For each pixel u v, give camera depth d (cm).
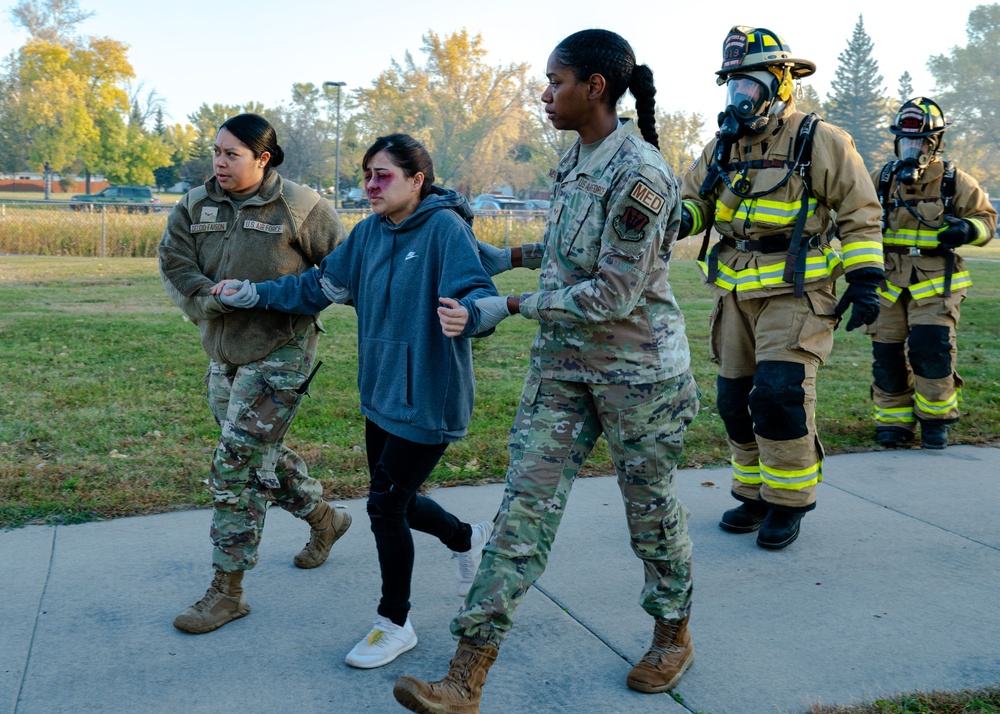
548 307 262
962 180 578
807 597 372
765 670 311
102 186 9800
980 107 9750
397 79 7169
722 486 521
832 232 427
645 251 256
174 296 339
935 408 594
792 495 420
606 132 271
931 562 410
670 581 295
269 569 389
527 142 7406
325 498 481
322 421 625
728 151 419
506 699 290
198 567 387
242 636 329
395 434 297
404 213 304
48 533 420
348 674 304
